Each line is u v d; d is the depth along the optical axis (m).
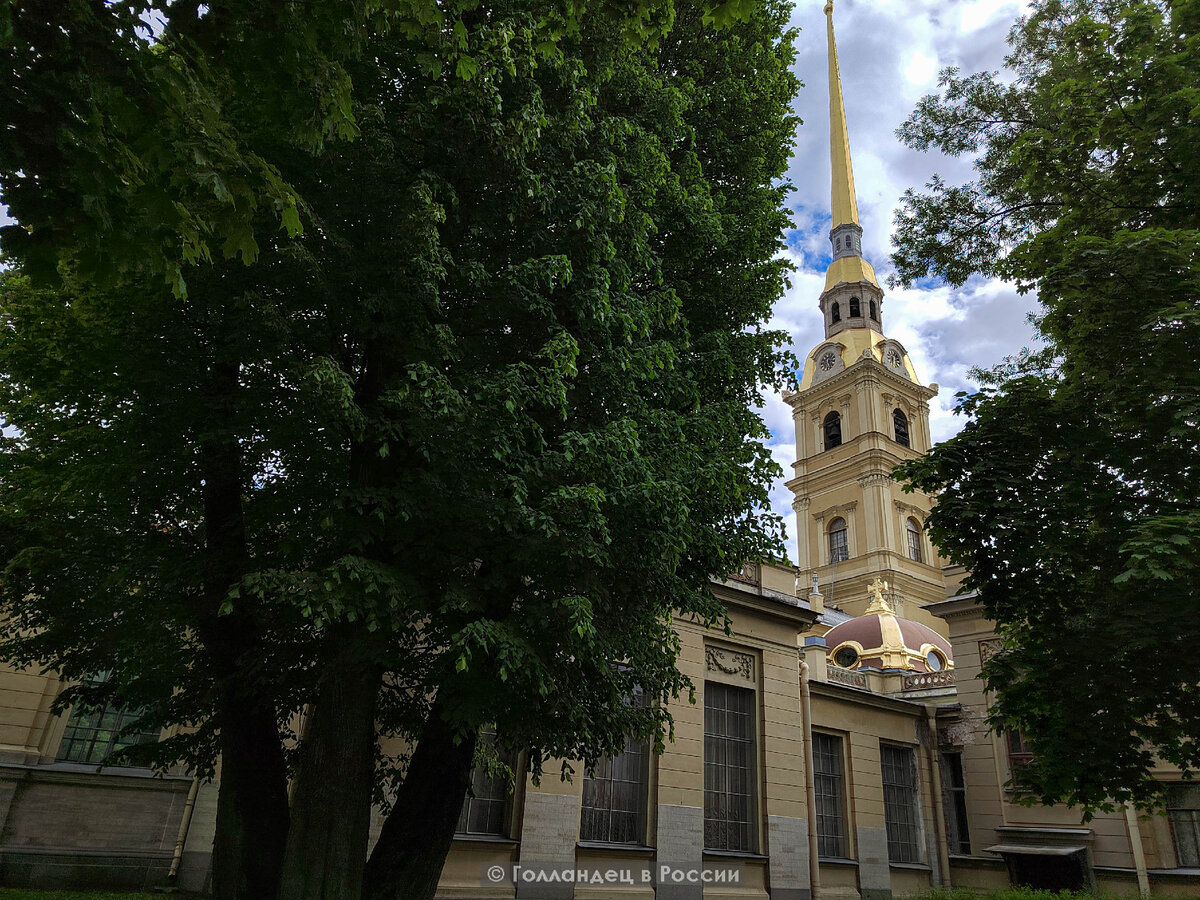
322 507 9.07
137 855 14.34
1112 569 10.00
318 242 7.94
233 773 9.06
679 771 18.11
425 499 8.25
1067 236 11.52
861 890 22.28
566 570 8.73
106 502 8.85
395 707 10.68
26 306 8.40
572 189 9.29
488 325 9.59
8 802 13.66
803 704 22.23
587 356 9.59
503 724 8.50
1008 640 12.45
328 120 5.18
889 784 25.31
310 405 7.84
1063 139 11.87
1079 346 10.39
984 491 10.41
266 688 9.02
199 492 9.48
